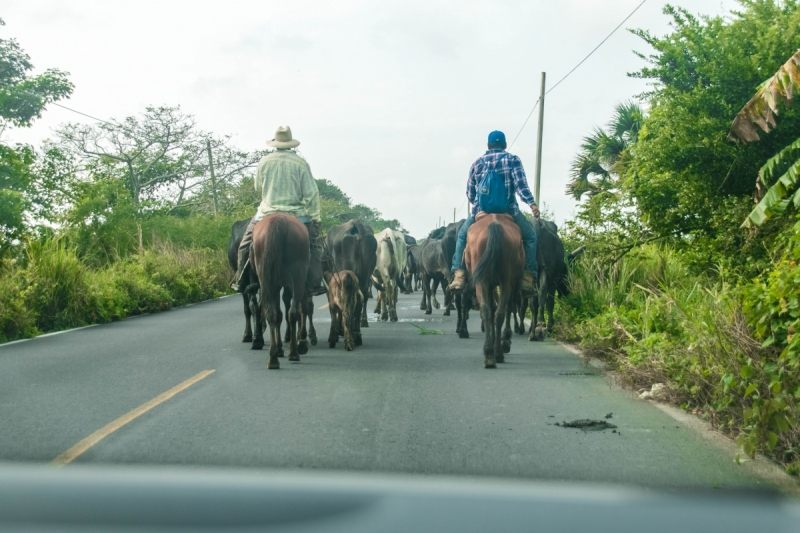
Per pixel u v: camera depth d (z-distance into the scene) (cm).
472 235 913
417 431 566
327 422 596
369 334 1288
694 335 730
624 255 1376
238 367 896
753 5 1070
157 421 600
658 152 1102
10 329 1252
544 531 187
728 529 205
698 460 488
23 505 218
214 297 2427
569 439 544
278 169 986
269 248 859
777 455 493
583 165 2305
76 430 570
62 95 2591
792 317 595
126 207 2602
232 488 242
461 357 985
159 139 4125
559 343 1158
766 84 708
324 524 193
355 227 1163
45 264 1524
